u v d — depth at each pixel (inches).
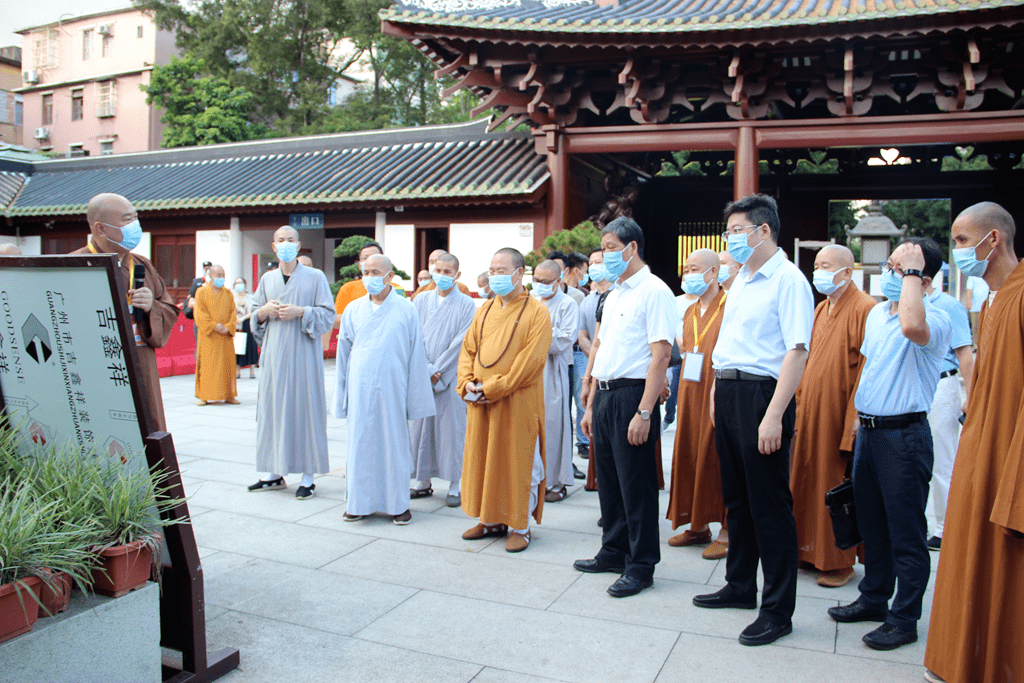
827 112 561.0
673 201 683.4
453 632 131.6
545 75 444.1
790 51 407.2
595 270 219.6
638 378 151.5
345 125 1045.2
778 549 127.8
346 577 157.5
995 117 394.0
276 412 219.0
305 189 573.0
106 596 102.4
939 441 179.6
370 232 740.0
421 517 204.1
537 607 142.7
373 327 196.4
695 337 185.2
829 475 155.6
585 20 410.6
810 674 117.0
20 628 91.0
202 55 1077.8
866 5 382.6
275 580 155.5
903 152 606.9
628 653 123.9
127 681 103.3
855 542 138.8
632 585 149.5
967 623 104.2
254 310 220.7
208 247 641.0
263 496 221.3
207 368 393.4
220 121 1015.6
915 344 125.0
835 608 138.8
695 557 175.2
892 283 128.8
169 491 110.2
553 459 222.8
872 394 131.1
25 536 92.1
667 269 683.4
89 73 1220.5
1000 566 100.5
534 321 174.7
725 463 136.2
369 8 1031.6
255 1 1063.6
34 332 117.4
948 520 109.9
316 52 1161.4
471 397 176.4
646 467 151.9
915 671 118.1
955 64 398.9
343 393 206.5
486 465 177.5
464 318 222.8
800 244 605.0
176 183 676.7
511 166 523.8
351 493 195.6
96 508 104.0
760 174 655.1
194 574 111.8
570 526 197.8
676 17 396.8
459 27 412.8
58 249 729.0
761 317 127.7
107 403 112.5
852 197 629.9
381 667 119.0
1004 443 101.8
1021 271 102.0
